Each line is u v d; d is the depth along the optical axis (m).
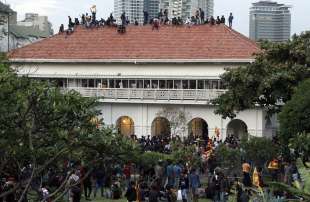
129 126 70.12
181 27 73.81
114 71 70.25
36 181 22.00
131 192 28.19
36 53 72.56
